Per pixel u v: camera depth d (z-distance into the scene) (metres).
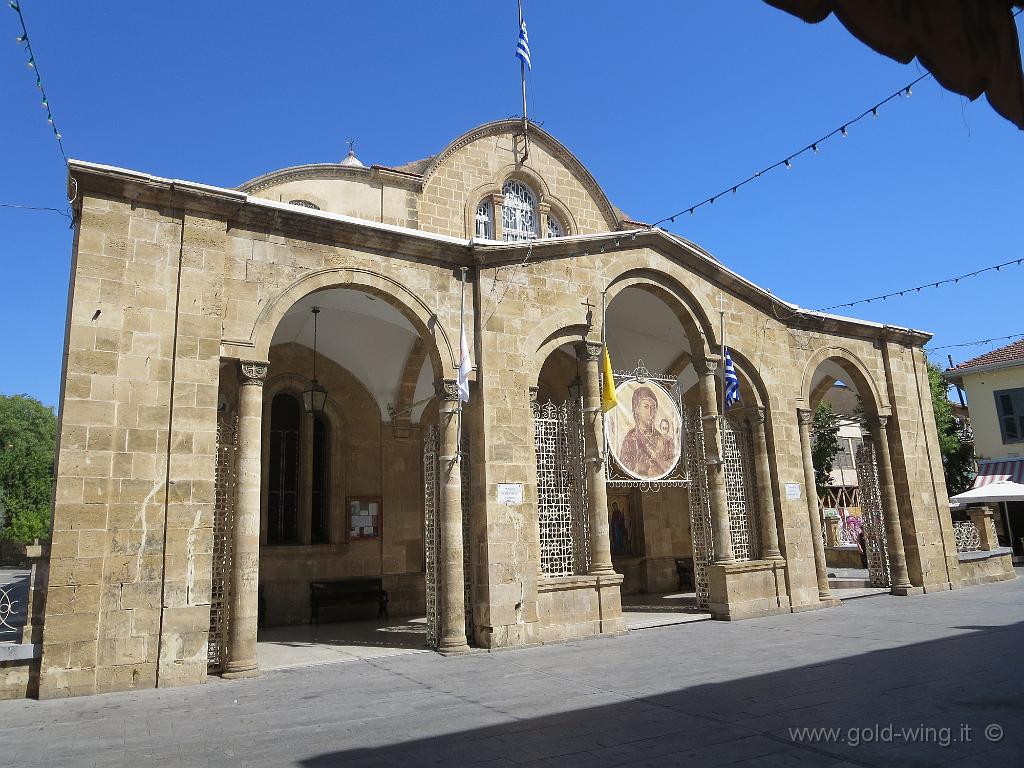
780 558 18.47
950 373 35.16
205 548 11.50
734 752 7.23
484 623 13.93
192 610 11.24
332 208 20.84
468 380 14.72
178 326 11.93
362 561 19.61
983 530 26.78
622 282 17.33
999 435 33.41
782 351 20.39
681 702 9.30
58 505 10.55
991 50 2.88
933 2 2.70
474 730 8.23
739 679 10.59
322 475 19.97
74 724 8.83
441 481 14.27
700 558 18.55
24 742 8.09
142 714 9.27
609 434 16.39
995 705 8.63
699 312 18.66
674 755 7.17
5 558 47.09
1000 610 16.80
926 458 23.12
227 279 12.55
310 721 8.81
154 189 12.02
